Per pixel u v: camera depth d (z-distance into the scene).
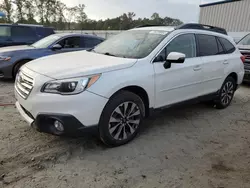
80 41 7.51
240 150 3.31
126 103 3.12
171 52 3.49
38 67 3.07
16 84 3.30
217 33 4.77
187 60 3.89
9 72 6.38
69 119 2.64
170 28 3.98
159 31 3.94
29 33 8.80
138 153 3.06
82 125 2.73
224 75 4.73
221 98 4.91
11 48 6.76
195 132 3.82
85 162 2.79
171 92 3.68
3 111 4.21
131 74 3.08
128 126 3.24
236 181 2.61
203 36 4.34
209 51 4.41
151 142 3.38
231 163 2.96
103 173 2.61
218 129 3.99
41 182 2.40
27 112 2.93
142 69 3.22
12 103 4.69
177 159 2.98
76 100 2.63
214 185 2.52
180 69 3.71
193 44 4.09
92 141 3.28
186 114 4.63
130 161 2.87
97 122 2.85
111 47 4.01
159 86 3.45
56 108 2.64
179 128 3.94
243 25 15.05
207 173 2.72
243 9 14.92
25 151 2.95
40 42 7.39
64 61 3.28
